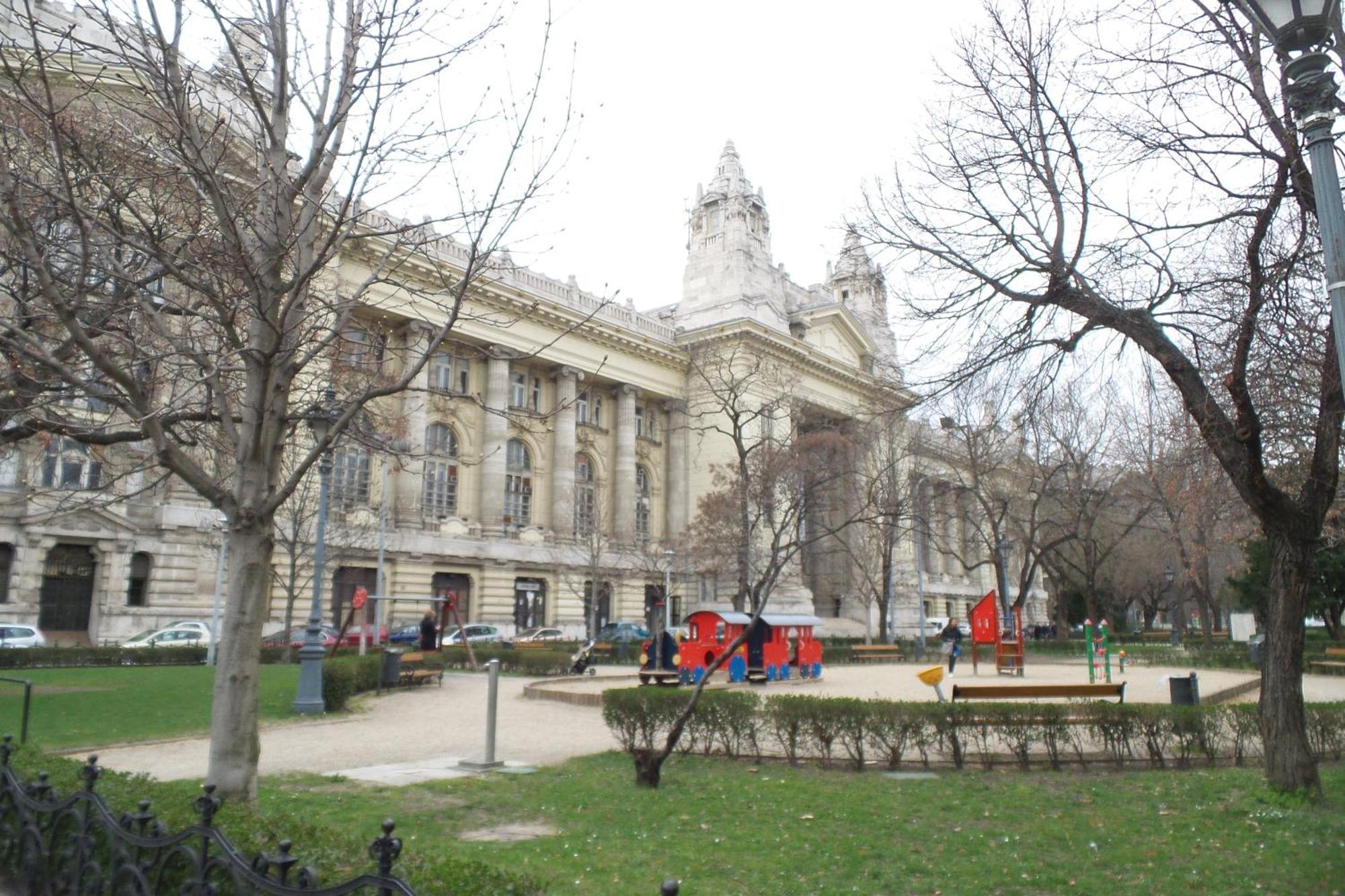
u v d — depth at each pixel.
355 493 49.34
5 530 37.47
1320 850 8.88
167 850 5.72
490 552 54.69
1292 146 10.38
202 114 11.43
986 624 34.53
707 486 64.38
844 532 58.91
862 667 39.34
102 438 10.23
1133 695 24.25
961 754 13.12
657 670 25.72
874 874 8.02
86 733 15.87
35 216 10.59
